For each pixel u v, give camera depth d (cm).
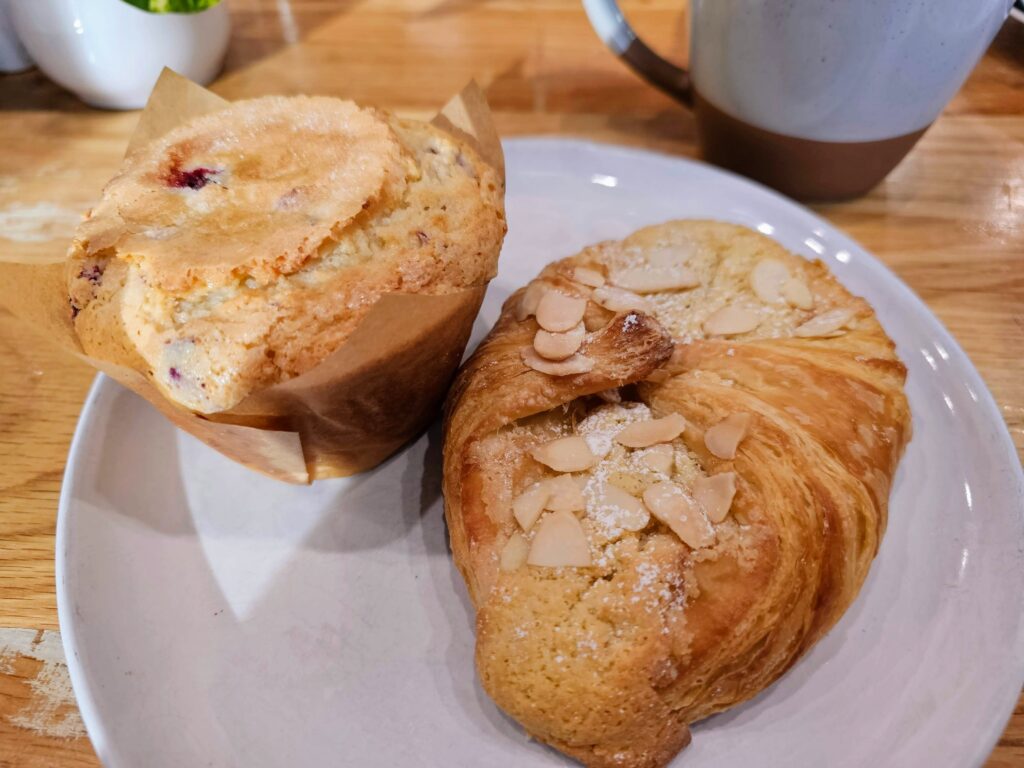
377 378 14
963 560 15
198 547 16
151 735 13
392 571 16
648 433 15
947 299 20
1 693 14
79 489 16
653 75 23
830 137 20
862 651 14
